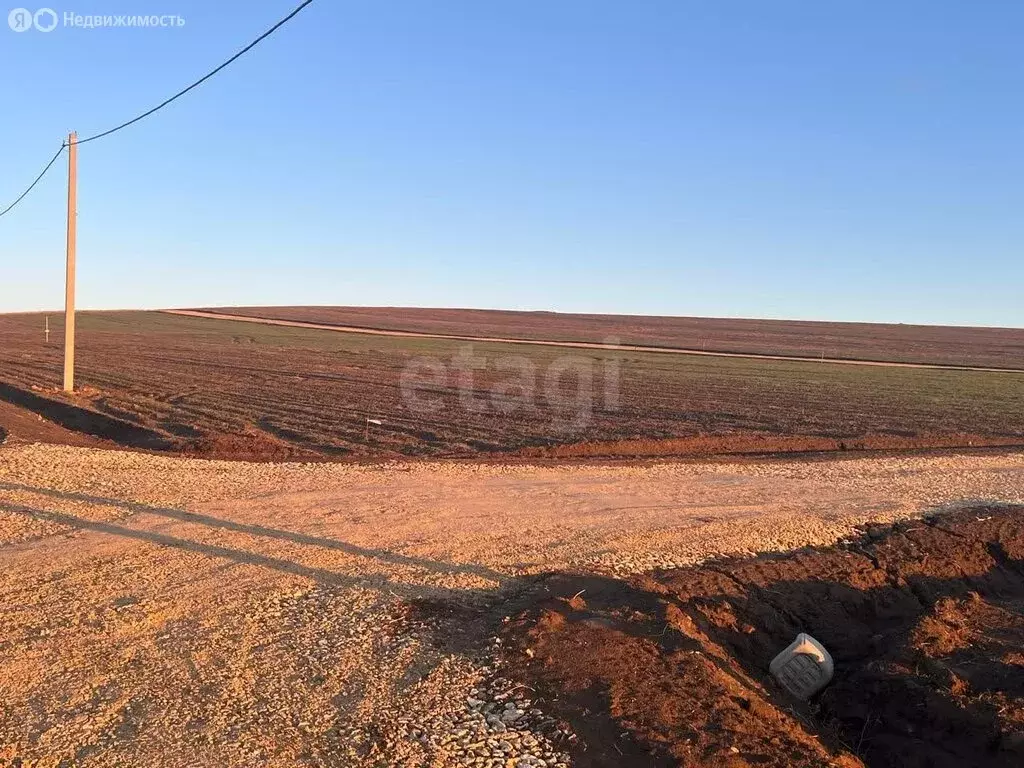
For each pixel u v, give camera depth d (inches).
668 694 213.8
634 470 612.7
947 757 228.7
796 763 190.2
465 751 186.7
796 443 840.9
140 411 1017.5
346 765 180.5
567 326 3757.4
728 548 383.2
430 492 490.0
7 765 177.8
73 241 1072.8
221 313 4065.0
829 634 321.4
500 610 282.4
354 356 2111.2
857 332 4060.0
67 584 297.3
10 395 1152.2
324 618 269.6
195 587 297.7
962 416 1165.1
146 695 212.7
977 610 346.9
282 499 454.0
